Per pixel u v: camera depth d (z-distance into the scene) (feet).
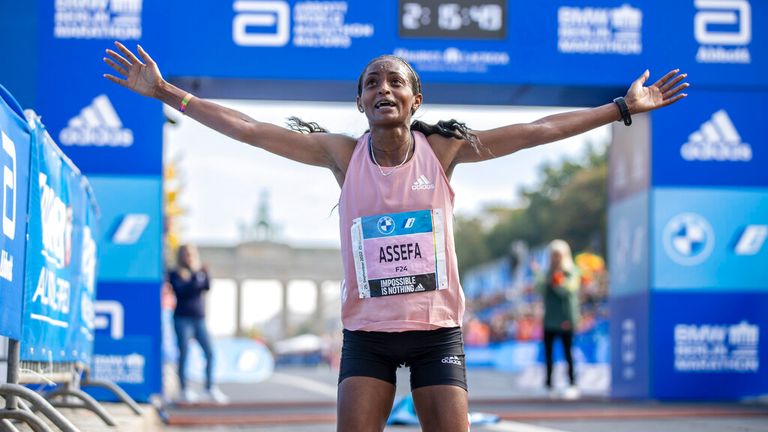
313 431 26.86
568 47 36.32
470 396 47.91
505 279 144.05
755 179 37.81
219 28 35.35
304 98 37.68
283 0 35.55
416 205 12.57
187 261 40.45
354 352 12.53
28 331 16.48
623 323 41.22
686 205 37.73
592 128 13.08
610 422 29.48
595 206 178.70
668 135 37.70
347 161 12.88
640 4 36.68
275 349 182.19
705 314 37.68
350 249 12.66
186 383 40.34
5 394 15.64
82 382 25.79
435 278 12.53
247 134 12.83
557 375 57.82
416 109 12.84
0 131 14.16
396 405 29.27
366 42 35.76
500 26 36.09
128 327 34.30
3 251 14.46
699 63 36.99
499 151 12.82
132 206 34.60
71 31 34.78
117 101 34.76
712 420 30.01
